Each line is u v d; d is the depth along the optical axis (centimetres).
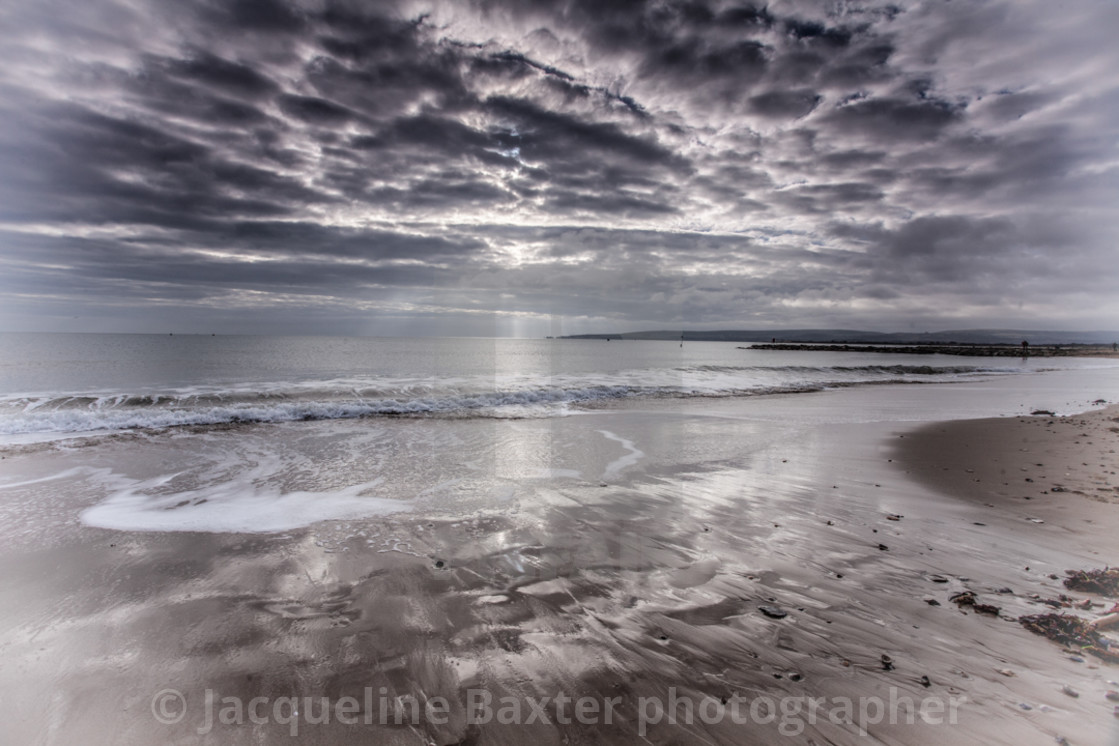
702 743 227
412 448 866
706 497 611
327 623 327
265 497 596
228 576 393
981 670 283
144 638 308
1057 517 545
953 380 2731
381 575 396
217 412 1142
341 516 532
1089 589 377
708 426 1129
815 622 333
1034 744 225
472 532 489
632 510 559
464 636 313
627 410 1398
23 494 601
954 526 517
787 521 529
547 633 318
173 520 518
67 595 361
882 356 5972
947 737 230
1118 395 1920
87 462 756
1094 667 284
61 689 260
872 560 433
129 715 242
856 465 779
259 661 286
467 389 1705
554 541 470
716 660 292
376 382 1817
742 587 382
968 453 867
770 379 2545
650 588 379
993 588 383
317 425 1098
